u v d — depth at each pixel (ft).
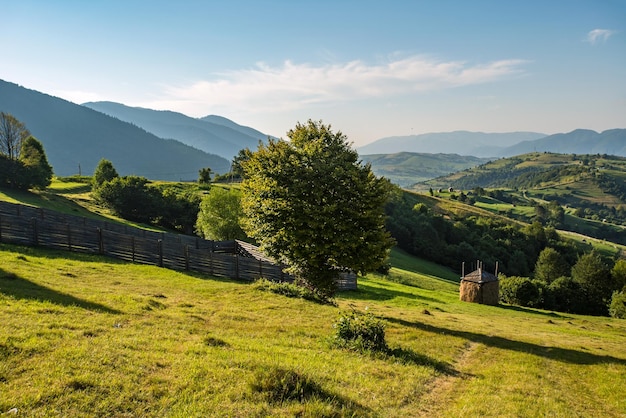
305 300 90.94
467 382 49.03
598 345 90.12
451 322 99.40
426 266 329.72
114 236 110.42
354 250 92.94
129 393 31.17
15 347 35.94
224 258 118.62
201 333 53.47
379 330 58.90
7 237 99.45
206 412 29.94
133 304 62.44
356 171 96.48
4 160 241.55
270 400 33.04
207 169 459.73
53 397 28.96
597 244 533.55
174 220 301.63
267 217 95.04
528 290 223.51
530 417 39.01
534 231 463.01
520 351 71.82
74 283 72.64
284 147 99.86
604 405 47.06
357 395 37.81
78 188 352.49
